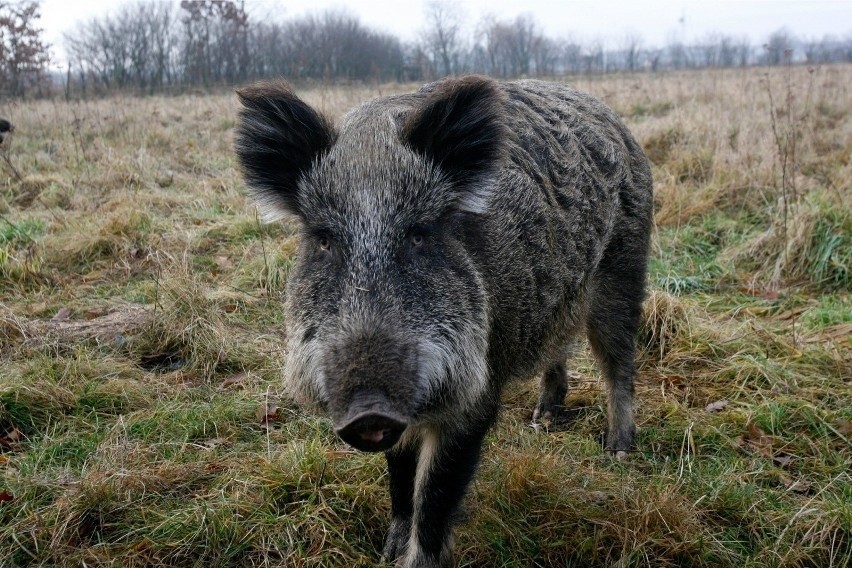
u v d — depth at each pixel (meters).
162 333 5.42
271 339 5.56
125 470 3.77
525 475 3.76
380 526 3.65
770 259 6.91
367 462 3.95
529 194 3.36
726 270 6.80
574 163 3.82
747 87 17.69
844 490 3.81
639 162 4.57
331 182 2.77
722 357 5.39
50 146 12.90
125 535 3.44
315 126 2.90
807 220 6.89
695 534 3.50
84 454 4.07
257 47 33.94
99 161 11.06
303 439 4.21
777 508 3.72
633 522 3.54
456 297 2.73
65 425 4.35
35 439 4.23
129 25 37.97
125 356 5.23
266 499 3.62
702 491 3.84
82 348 5.11
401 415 2.40
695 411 4.70
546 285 3.49
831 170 9.06
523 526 3.60
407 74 27.31
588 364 5.44
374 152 2.81
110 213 7.98
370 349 2.46
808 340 5.50
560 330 3.85
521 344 3.38
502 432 4.41
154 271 6.67
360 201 2.72
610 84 21.89
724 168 8.71
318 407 2.79
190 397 4.74
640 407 4.82
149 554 3.34
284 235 7.61
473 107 2.85
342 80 24.97
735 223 7.68
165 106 20.64
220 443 4.21
